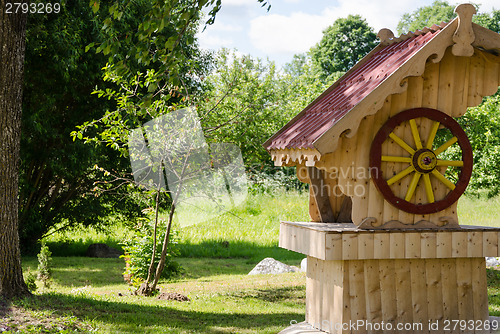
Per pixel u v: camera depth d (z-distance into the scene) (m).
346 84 7.02
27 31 13.10
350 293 5.77
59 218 18.67
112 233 20.27
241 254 17.88
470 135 12.90
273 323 7.52
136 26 14.86
